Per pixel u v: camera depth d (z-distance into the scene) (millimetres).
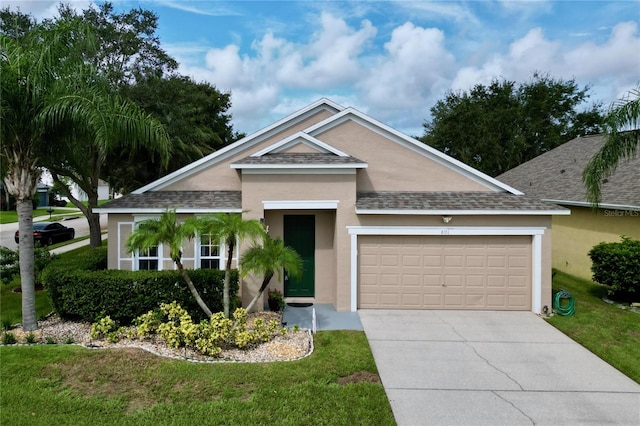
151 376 6906
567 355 8633
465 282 11938
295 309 11969
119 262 12211
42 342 8516
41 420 5629
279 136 14289
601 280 12828
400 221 11797
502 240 11883
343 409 6102
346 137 13258
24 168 9078
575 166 20562
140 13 22562
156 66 23969
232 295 10750
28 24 17844
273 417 5809
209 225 8648
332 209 12422
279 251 9242
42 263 13703
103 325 8727
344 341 9117
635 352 8820
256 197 11773
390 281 12000
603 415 6258
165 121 22484
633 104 11367
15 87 8344
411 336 9664
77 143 9812
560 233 18312
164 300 9977
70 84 8852
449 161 13289
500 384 7250
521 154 41125
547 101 41156
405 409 6320
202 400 6242
